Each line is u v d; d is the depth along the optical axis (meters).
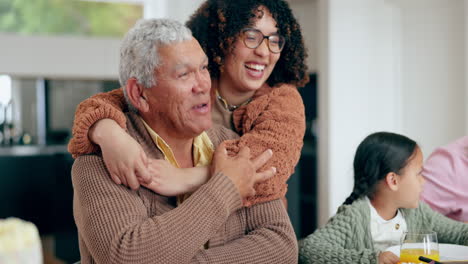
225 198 1.25
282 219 1.42
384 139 1.88
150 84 1.25
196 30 1.63
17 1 5.00
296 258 1.41
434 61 4.22
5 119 6.24
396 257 1.49
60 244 4.80
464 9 3.93
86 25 5.25
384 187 1.85
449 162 2.08
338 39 4.30
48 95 6.30
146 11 5.43
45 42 4.81
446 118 4.16
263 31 1.58
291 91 1.59
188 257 1.18
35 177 4.96
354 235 1.75
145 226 1.18
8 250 0.75
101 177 1.25
